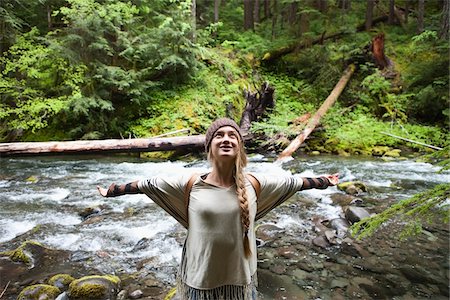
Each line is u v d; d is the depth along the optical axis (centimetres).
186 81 1133
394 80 1242
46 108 899
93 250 373
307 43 1426
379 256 351
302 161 862
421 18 1440
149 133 992
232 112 1122
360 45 1400
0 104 880
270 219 465
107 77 966
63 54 897
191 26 1143
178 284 178
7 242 391
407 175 718
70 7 1020
